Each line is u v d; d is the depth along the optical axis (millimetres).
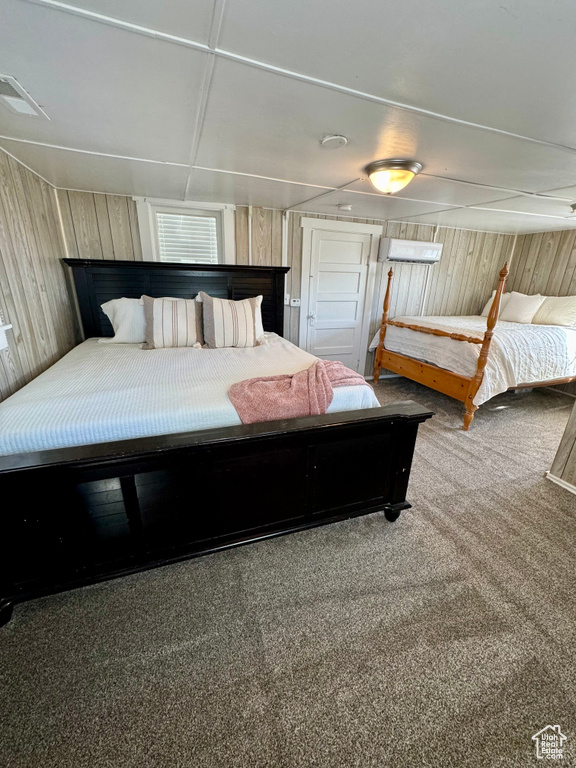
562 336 3443
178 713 1035
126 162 2090
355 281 4180
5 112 1457
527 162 1948
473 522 1921
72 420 1352
